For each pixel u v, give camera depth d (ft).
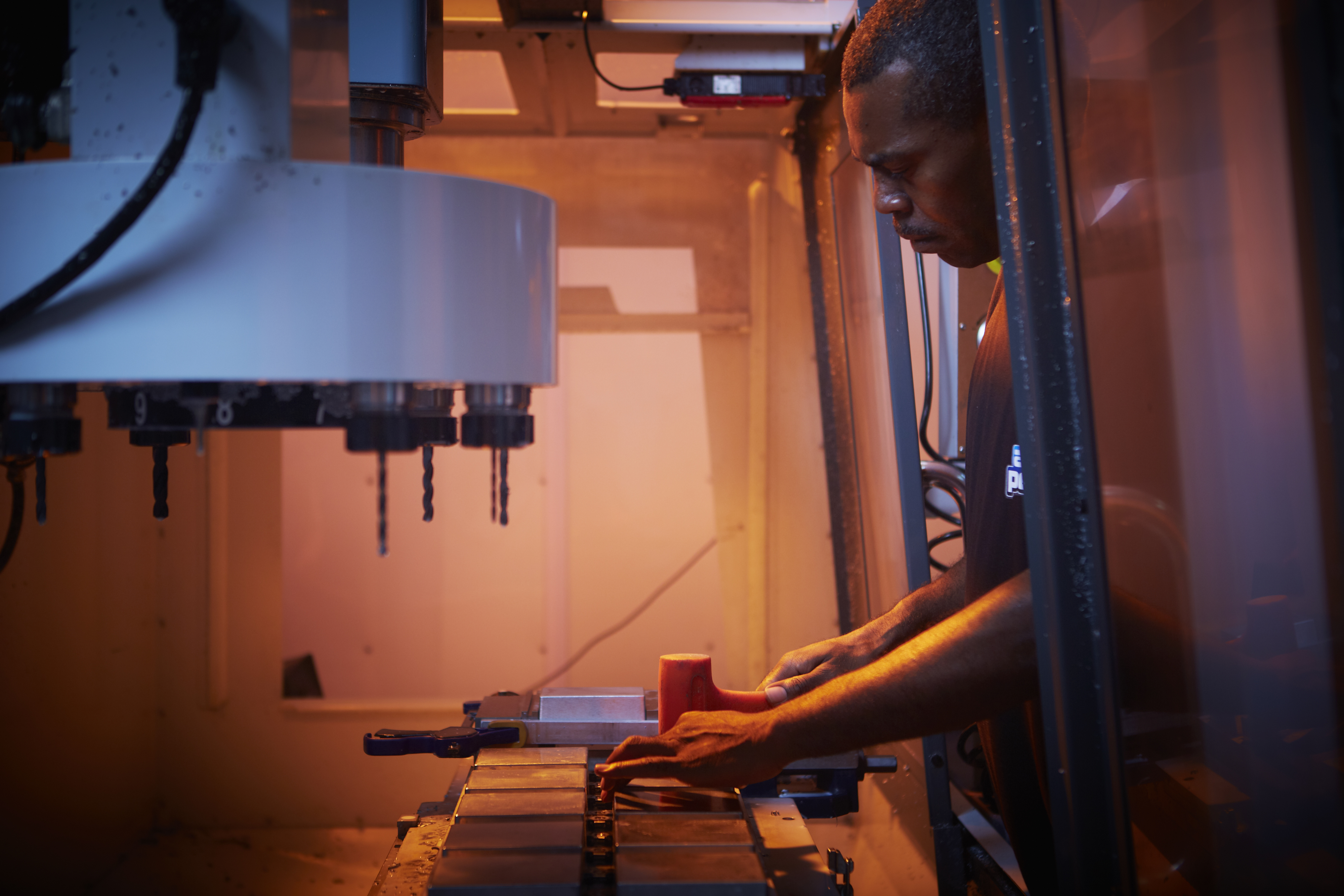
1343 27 1.53
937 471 4.90
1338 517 1.69
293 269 1.94
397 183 1.99
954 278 5.31
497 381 2.16
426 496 2.60
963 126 2.87
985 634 2.50
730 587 8.00
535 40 5.56
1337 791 1.82
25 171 1.93
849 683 2.61
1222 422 2.03
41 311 1.89
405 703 7.77
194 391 2.10
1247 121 1.86
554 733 3.41
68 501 6.44
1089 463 2.31
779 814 2.93
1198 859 2.35
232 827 7.66
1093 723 2.32
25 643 5.94
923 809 5.04
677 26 5.43
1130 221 2.33
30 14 2.13
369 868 7.07
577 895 2.17
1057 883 3.48
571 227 7.98
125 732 7.19
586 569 8.59
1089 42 2.44
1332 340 1.62
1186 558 2.27
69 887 6.37
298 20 2.04
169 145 1.81
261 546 7.65
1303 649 1.87
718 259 8.00
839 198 6.26
